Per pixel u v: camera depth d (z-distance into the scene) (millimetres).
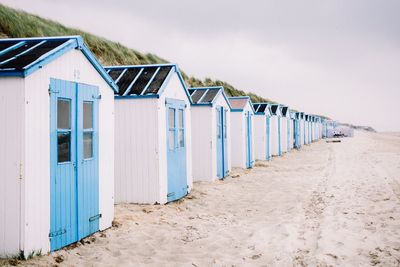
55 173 5820
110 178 7574
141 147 9859
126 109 9969
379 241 6332
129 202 9945
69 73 6227
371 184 12367
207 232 7527
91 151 6957
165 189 10148
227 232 7508
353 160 21375
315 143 44094
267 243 6652
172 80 10719
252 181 14625
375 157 22531
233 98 19578
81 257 5812
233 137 18453
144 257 6035
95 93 7023
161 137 9938
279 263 5641
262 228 7695
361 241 6367
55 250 5809
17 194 5203
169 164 10430
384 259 5500
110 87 7574
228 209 9781
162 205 9773
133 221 8070
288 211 9250
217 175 14875
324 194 11219
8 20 22297
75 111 6383
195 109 14398
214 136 14555
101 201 7223
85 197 6656
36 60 5359
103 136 7305
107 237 6895
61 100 6090
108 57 30406
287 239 6746
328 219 8016
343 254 5766
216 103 14859
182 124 11508
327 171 17016
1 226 5250
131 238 6926
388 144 38875
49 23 33719
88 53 6645
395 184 12109
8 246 5238
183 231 7555
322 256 5680
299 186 13141
